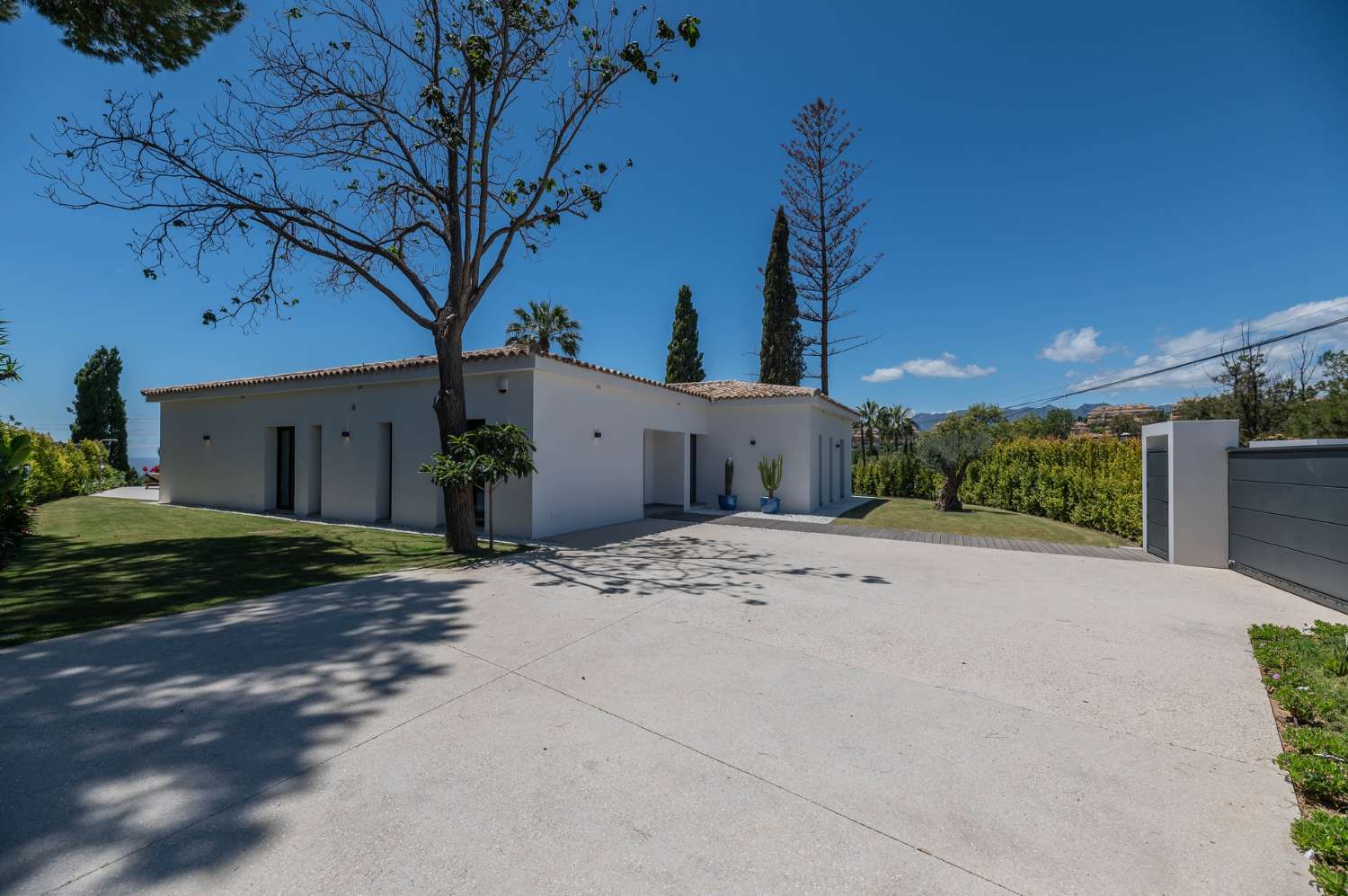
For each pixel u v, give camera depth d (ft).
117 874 6.22
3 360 23.68
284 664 12.93
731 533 36.40
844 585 21.80
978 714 10.82
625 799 7.96
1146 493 30.78
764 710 10.91
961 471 53.98
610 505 39.99
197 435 50.85
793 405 50.65
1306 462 20.35
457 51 29.19
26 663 12.75
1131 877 6.48
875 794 8.16
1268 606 19.16
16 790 7.81
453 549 28.30
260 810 7.53
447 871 6.45
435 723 10.19
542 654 13.83
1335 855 6.51
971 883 6.37
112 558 25.82
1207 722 10.59
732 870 6.54
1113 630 16.29
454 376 29.48
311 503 43.39
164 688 11.50
